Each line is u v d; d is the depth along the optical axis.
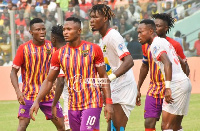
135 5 37.03
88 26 37.56
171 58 16.80
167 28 19.23
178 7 37.03
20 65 18.89
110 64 17.36
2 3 45.53
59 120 19.36
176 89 16.69
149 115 19.11
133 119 27.03
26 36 38.62
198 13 36.91
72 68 14.83
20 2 45.03
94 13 16.89
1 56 39.09
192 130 22.67
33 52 18.81
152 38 17.30
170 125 16.94
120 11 37.12
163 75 17.20
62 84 17.22
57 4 43.41
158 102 18.97
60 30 19.36
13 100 38.66
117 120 17.88
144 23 17.33
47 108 19.22
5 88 39.16
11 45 38.91
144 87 37.31
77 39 14.95
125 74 17.81
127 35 37.12
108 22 17.06
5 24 38.72
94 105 14.86
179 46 19.25
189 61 37.12
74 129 15.45
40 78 18.98
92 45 14.96
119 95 17.72
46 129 24.89
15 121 28.12
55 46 19.58
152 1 37.25
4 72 39.12
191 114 27.80
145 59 19.66
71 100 15.12
